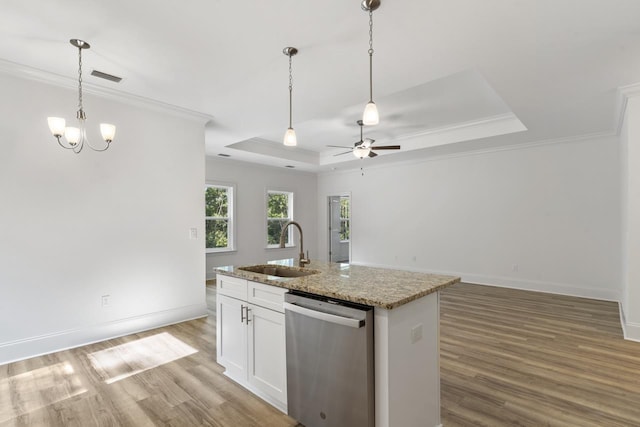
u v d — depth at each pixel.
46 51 2.60
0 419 2.01
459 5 2.01
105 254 3.34
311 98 3.57
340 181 8.48
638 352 2.96
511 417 2.02
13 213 2.84
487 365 2.72
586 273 5.07
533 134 4.98
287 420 2.00
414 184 7.05
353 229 8.18
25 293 2.88
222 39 2.42
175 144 3.90
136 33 2.35
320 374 1.80
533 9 2.04
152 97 3.52
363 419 1.60
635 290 3.27
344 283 1.98
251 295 2.32
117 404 2.17
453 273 6.46
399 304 1.55
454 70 2.91
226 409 2.12
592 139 5.02
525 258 5.62
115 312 3.40
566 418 2.00
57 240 3.06
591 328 3.61
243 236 7.31
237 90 3.35
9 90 2.83
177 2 2.01
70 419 2.01
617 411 2.07
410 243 7.12
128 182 3.51
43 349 2.96
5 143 2.80
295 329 1.95
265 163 7.41
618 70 2.86
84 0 1.99
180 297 3.91
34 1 1.99
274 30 2.31
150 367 2.71
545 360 2.80
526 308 4.42
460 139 5.39
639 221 3.25
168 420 2.00
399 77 3.04
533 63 2.75
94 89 3.24
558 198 5.31
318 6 2.05
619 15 2.09
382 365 1.58
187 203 3.99
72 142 2.74
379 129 5.51
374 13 2.10
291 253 8.34
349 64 2.79
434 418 1.91
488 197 6.02
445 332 3.50
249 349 2.35
